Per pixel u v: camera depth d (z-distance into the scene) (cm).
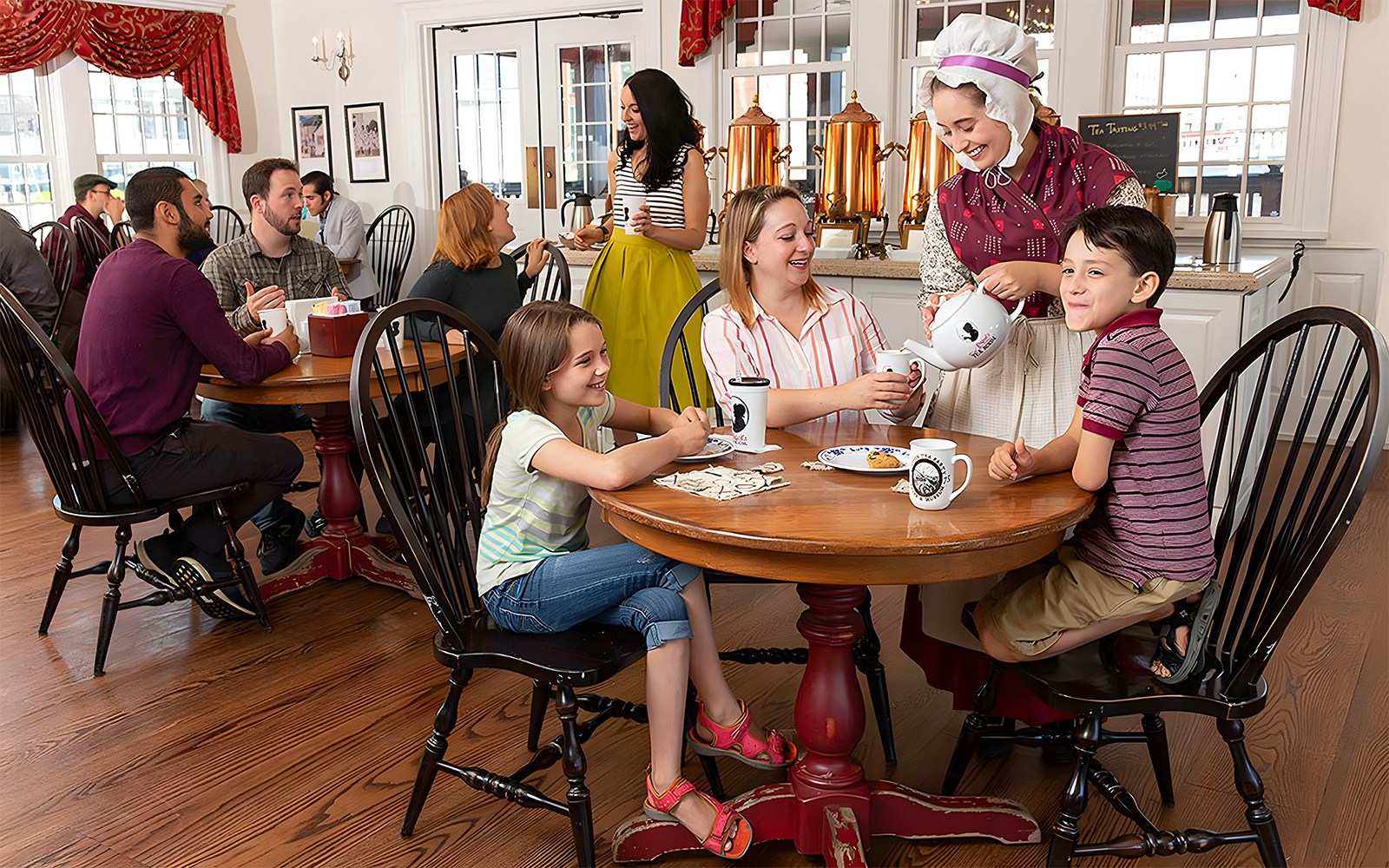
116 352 262
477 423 224
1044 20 520
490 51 695
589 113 671
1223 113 493
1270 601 164
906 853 191
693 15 590
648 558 185
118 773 218
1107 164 198
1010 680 208
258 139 773
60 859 189
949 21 540
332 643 283
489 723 239
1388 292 465
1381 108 453
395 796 210
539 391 193
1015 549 156
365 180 756
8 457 480
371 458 182
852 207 421
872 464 182
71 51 676
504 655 179
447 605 186
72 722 240
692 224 350
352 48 738
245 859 190
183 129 746
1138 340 165
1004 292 191
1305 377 480
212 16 725
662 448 177
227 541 285
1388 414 152
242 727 238
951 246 210
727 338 219
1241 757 167
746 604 307
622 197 363
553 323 189
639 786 213
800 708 182
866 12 551
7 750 227
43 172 689
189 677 263
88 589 321
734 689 252
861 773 185
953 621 208
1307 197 473
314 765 222
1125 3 505
